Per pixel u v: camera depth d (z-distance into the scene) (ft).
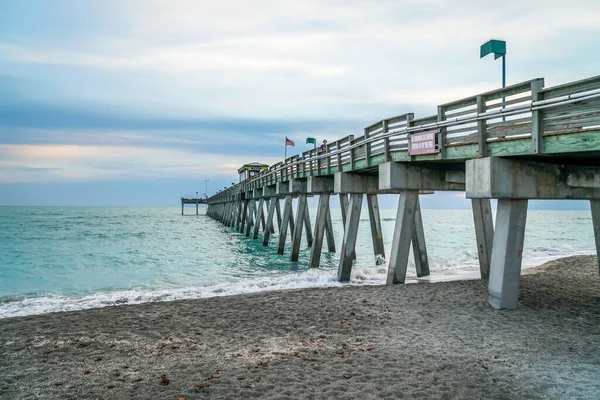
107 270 68.44
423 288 39.11
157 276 62.23
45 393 18.30
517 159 28.48
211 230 176.76
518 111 25.72
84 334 27.20
